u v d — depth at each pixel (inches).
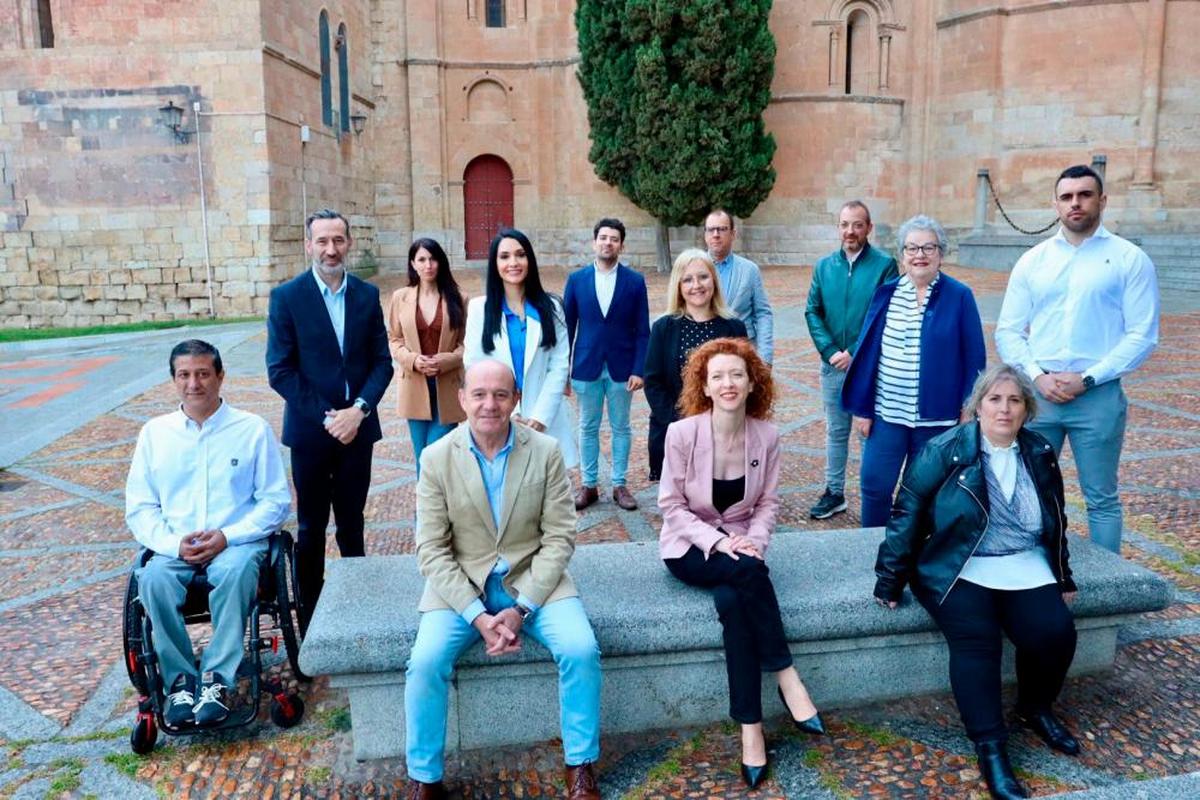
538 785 138.2
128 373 521.0
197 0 720.3
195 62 726.5
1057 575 145.2
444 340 217.8
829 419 243.4
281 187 772.6
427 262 214.8
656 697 150.9
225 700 147.4
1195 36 863.1
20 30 729.0
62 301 751.1
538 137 1071.0
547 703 147.3
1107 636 160.6
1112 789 105.3
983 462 145.4
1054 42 897.5
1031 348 184.5
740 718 137.3
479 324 216.8
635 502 258.8
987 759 132.8
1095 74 885.2
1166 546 215.6
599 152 932.0
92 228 745.6
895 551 147.5
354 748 144.5
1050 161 913.5
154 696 146.9
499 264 215.2
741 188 900.0
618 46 896.9
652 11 848.3
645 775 139.6
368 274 1032.2
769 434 158.7
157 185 741.3
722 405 152.7
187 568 155.6
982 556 145.3
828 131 971.3
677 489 158.1
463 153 1078.4
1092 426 175.9
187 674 148.3
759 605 142.3
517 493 140.3
